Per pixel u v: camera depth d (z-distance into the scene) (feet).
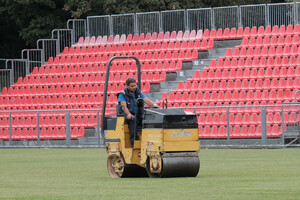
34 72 344.49
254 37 307.99
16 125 303.48
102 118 132.77
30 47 464.65
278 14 318.86
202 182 112.06
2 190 107.65
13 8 433.89
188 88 294.05
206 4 419.95
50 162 183.32
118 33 357.41
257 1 427.74
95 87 318.04
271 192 95.61
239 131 248.73
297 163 159.74
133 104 127.85
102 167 161.48
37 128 272.72
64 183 118.62
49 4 424.05
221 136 253.03
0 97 334.44
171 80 316.81
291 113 239.91
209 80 293.64
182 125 120.98
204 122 263.08
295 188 100.73
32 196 97.40
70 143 266.77
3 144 287.89
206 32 327.67
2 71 359.05
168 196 92.84
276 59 291.38
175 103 287.89
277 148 229.66
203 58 322.14
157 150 120.16
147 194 95.91
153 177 124.06
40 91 330.54
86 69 335.26
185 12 340.80
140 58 330.54
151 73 315.58
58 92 326.85
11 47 464.24
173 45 328.70
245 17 326.44
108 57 338.75
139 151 126.62
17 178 133.18
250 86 281.74
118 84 318.86
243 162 166.40
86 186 111.24
